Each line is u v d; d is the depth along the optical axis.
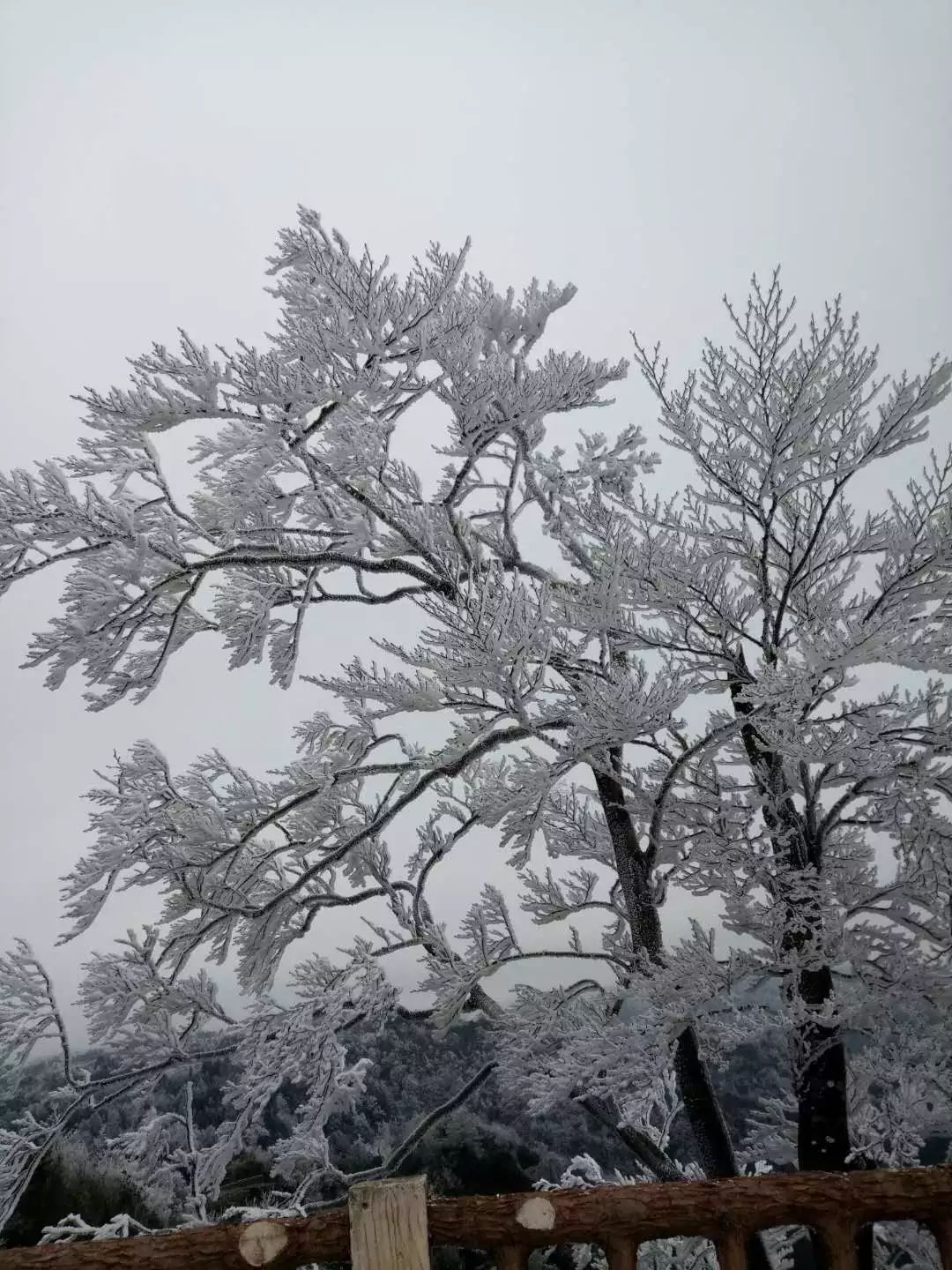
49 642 3.47
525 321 3.85
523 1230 1.50
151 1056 4.40
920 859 3.06
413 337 3.25
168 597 4.13
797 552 3.65
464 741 3.19
